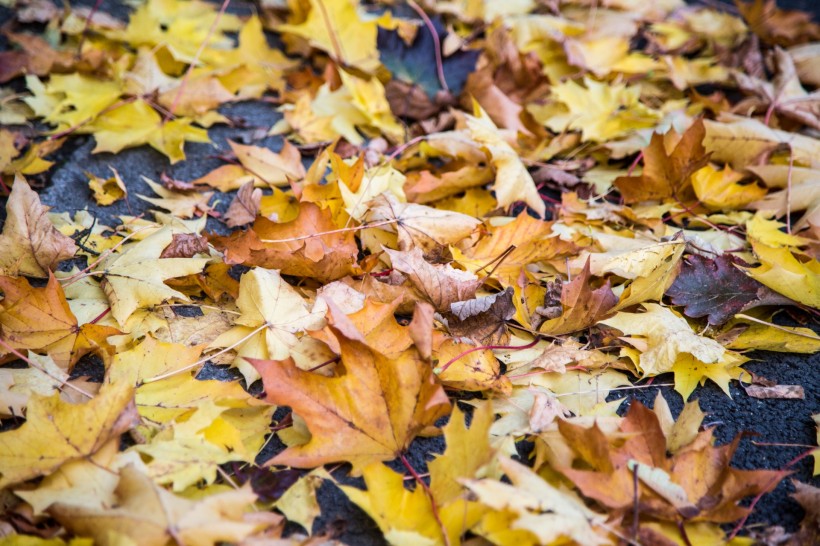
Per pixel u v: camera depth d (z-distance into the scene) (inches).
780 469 55.2
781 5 81.1
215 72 68.4
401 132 67.8
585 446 53.4
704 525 53.1
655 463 53.8
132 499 51.3
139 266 57.6
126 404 53.5
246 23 73.8
